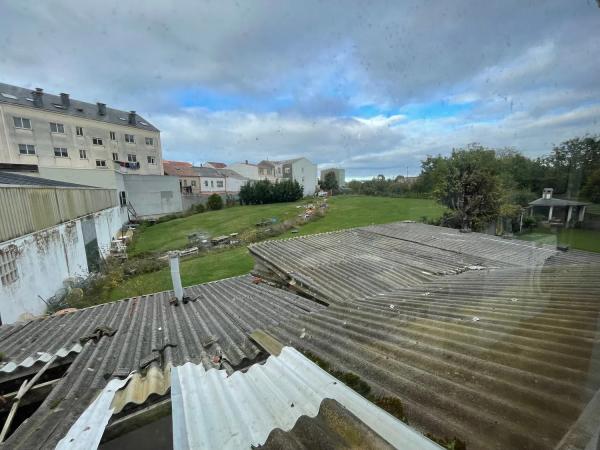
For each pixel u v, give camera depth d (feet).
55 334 13.47
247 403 5.21
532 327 6.14
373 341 7.33
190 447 4.18
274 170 182.09
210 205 104.99
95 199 49.37
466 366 5.31
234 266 46.29
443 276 17.24
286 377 5.93
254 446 4.11
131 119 101.81
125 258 49.96
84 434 5.00
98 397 6.73
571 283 7.55
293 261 21.52
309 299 17.20
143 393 6.88
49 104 81.30
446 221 30.04
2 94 72.28
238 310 16.40
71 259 33.60
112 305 19.08
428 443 3.68
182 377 6.64
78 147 84.74
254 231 65.41
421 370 5.52
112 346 11.82
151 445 5.84
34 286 24.45
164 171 121.60
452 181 24.91
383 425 4.14
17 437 5.78
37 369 10.05
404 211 45.27
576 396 3.86
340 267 19.95
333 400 4.83
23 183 30.30
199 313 16.74
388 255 22.39
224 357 9.54
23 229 23.50
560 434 3.41
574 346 5.06
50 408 7.00
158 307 18.53
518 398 4.18
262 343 9.28
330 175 154.92
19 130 73.41
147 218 88.12
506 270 14.71
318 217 77.56
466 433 3.82
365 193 93.09
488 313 7.54
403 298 11.90
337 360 6.70
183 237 67.87
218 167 175.63
